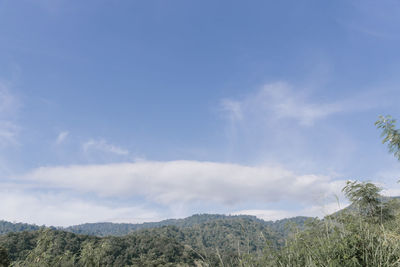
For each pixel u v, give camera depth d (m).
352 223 4.30
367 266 3.30
